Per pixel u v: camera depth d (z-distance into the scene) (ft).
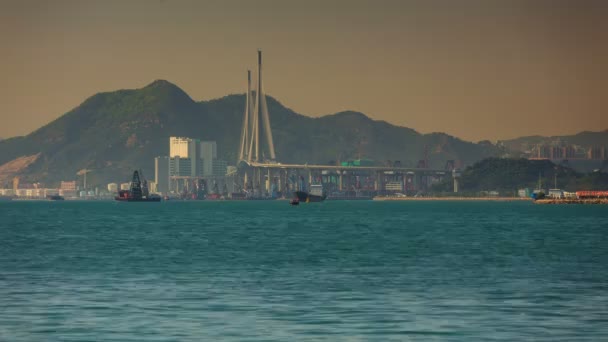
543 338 502.38
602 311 603.26
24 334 515.91
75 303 643.45
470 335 511.81
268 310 608.60
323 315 586.86
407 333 518.78
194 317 577.43
